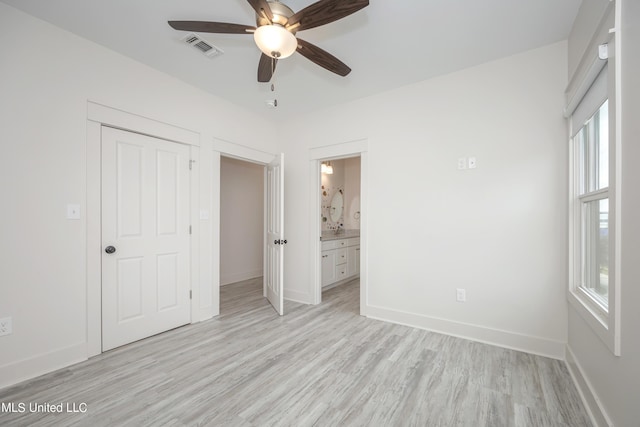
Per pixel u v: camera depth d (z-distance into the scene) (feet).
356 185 19.20
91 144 7.27
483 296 8.19
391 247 9.80
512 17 6.27
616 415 4.24
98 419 4.97
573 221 6.75
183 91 9.34
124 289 7.95
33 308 6.29
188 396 5.64
